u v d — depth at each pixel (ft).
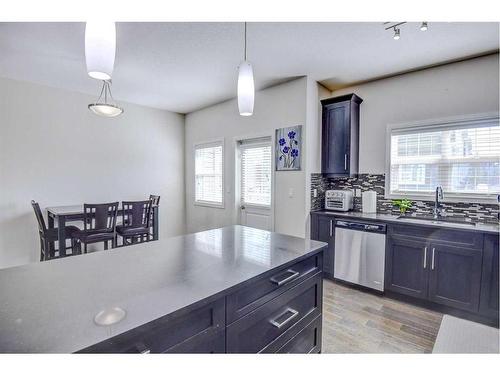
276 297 4.52
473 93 9.55
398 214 11.10
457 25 7.41
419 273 9.04
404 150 11.13
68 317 2.77
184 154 18.52
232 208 15.12
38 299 3.17
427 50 9.02
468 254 8.10
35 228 12.66
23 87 12.24
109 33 3.65
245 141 14.57
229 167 15.25
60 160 13.34
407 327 7.80
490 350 5.14
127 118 15.65
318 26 7.57
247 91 5.45
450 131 10.05
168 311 2.90
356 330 7.63
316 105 12.17
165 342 2.94
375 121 11.88
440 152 10.27
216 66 10.53
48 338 2.42
